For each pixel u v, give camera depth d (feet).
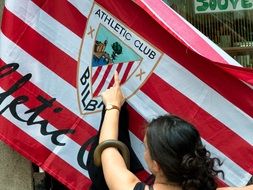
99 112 10.95
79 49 10.95
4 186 12.43
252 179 11.62
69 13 10.92
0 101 10.76
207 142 10.93
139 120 10.91
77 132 10.95
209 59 10.54
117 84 10.53
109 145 9.03
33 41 10.86
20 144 10.80
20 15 10.81
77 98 10.95
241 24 18.01
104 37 10.96
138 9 10.84
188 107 10.93
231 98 10.84
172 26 10.91
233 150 10.91
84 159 10.94
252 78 10.57
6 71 10.77
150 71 10.93
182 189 7.42
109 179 8.45
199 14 17.75
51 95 10.93
